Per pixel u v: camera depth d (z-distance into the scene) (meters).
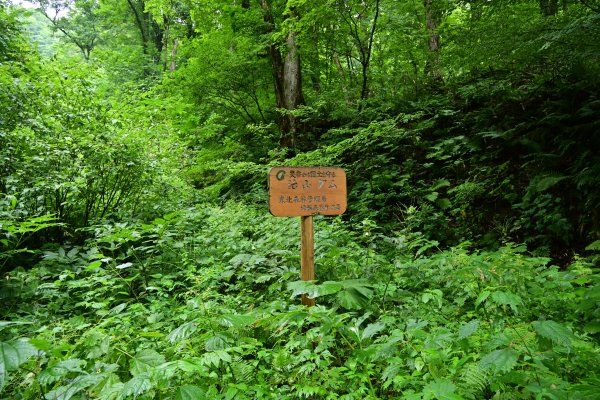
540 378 1.83
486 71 8.35
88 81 6.39
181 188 7.55
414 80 9.56
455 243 5.98
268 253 4.42
